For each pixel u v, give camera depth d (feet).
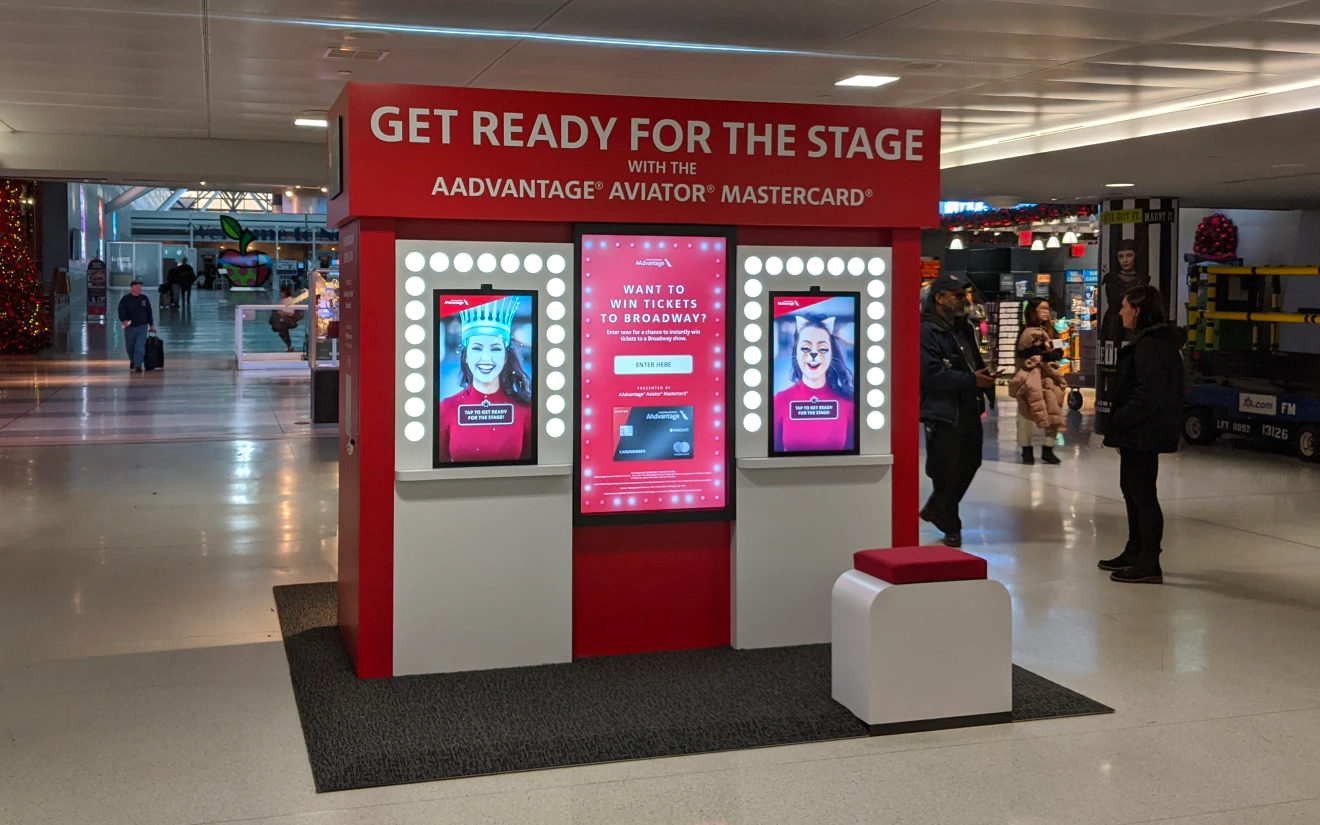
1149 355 24.41
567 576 19.19
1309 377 44.19
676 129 19.03
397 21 26.20
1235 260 61.46
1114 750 15.57
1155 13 24.50
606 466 19.30
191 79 34.01
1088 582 24.95
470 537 18.70
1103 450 45.68
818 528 20.38
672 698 17.39
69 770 14.73
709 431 19.71
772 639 20.26
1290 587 24.63
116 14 25.67
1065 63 29.96
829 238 20.20
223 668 18.95
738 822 13.34
